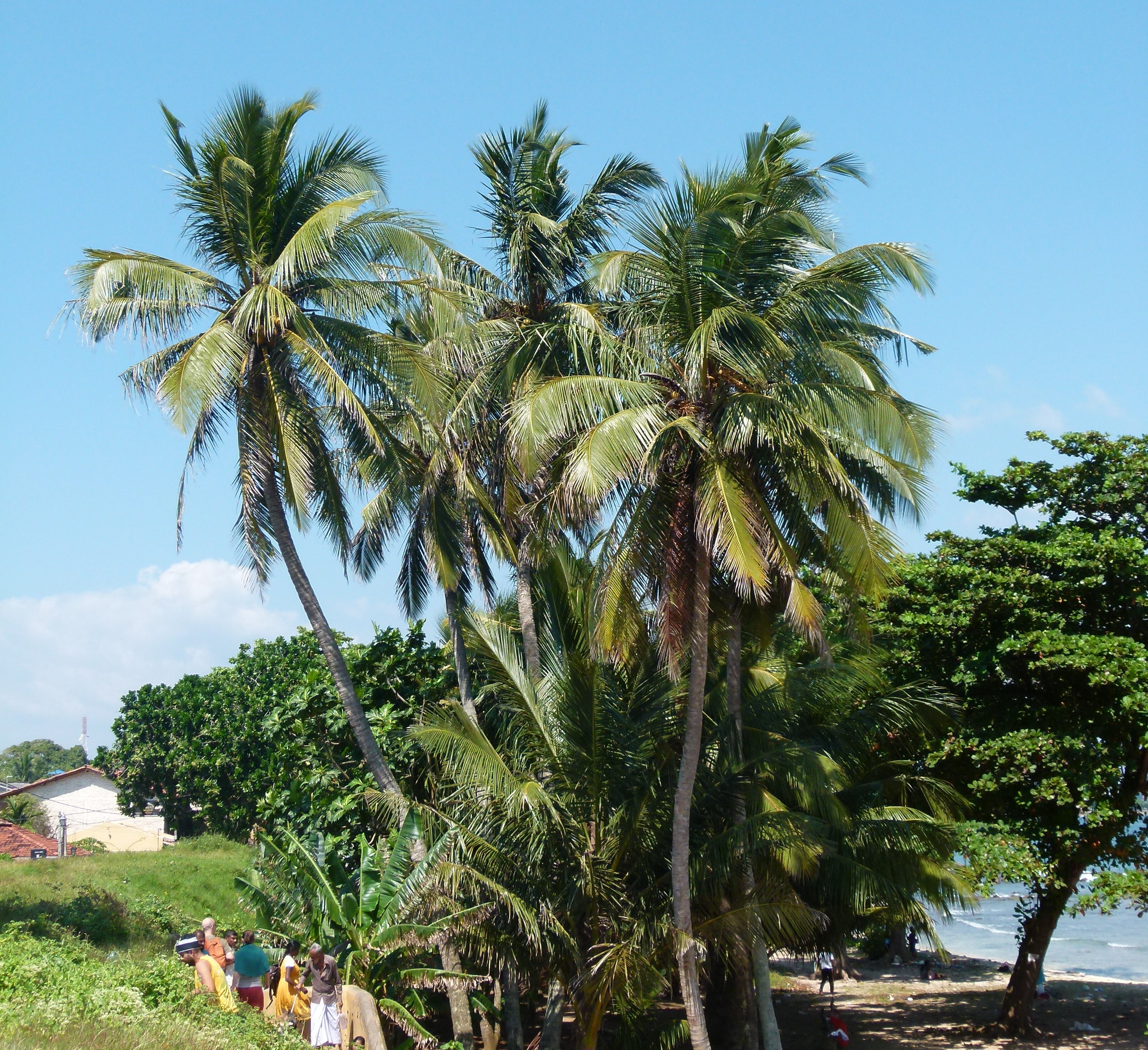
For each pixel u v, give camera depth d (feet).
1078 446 72.95
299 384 60.23
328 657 62.18
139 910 71.36
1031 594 68.18
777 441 50.93
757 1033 64.13
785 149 62.03
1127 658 62.59
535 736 57.98
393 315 65.00
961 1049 72.38
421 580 78.18
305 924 57.57
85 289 57.11
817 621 48.67
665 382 53.42
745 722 61.41
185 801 177.99
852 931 72.13
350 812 70.18
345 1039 46.65
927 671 72.18
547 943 54.19
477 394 66.13
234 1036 37.78
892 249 48.70
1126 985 99.60
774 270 52.65
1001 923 238.89
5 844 143.54
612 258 54.29
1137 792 68.59
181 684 179.93
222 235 60.95
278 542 61.57
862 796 67.51
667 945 52.37
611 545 51.52
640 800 57.98
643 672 63.52
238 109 60.34
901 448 49.60
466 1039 60.44
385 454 60.29
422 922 55.31
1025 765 63.52
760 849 54.80
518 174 70.54
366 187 62.18
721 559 51.01
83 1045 31.68
